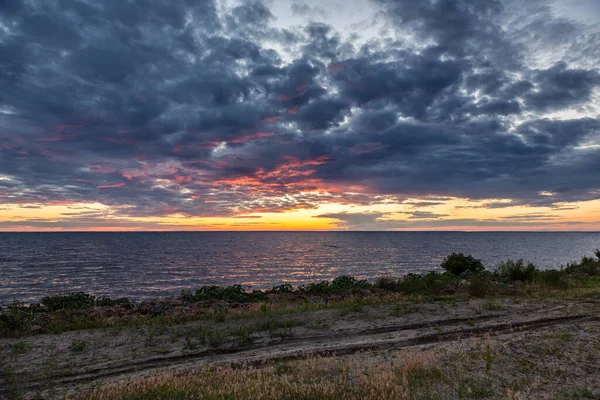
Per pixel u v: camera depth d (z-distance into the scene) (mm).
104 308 15547
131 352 8688
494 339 8500
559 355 6980
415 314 11773
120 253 84062
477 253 78562
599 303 12727
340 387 5613
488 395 5320
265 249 104812
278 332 10062
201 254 82875
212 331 10281
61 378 7195
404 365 6473
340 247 114562
